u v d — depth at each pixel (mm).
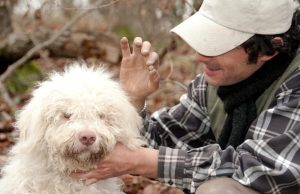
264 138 3496
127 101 3746
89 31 10281
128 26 11039
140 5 8336
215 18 3627
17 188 3662
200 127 4230
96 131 3430
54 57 9492
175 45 9141
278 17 3586
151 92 4020
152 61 3891
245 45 3590
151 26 8594
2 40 9148
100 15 11312
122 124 3613
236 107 3820
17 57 8977
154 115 4348
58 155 3533
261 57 3645
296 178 3334
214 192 3367
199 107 4230
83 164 3541
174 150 3578
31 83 8766
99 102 3529
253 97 3775
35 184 3662
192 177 3523
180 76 8617
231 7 3576
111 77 4340
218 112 4102
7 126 7125
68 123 3473
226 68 3662
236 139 3770
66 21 11055
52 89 3553
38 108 3557
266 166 3367
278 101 3596
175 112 4297
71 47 9438
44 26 10352
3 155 6020
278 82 3688
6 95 7656
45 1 6668
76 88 3551
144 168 3596
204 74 3932
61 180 3688
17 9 9664
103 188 3834
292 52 3705
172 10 7281
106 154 3525
